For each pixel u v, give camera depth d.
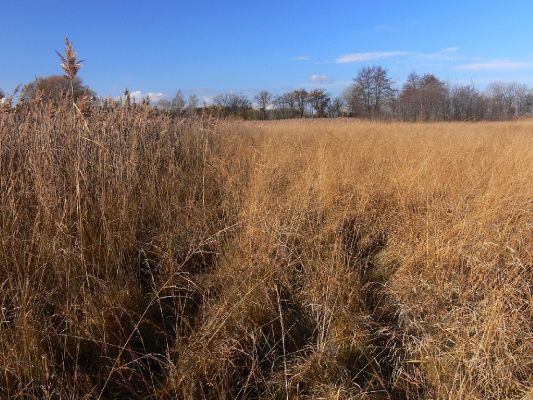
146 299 3.35
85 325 2.77
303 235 4.21
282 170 6.75
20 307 2.58
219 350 2.70
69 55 4.16
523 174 5.43
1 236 3.20
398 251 4.23
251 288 3.18
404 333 3.00
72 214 3.81
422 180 5.77
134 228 4.14
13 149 4.40
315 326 3.18
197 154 7.17
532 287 3.44
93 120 5.73
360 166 7.20
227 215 4.86
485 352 2.59
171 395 2.51
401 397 2.63
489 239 3.87
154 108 7.95
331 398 2.42
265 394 2.55
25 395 2.31
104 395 2.49
